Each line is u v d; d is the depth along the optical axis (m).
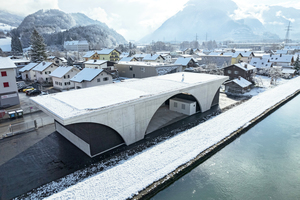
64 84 45.59
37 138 21.81
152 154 18.66
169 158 18.34
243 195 15.43
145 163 17.39
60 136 22.28
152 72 50.47
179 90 24.75
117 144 20.06
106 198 13.78
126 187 14.84
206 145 20.80
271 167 18.61
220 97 38.25
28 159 17.83
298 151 21.20
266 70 60.19
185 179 16.91
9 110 29.25
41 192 14.00
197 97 28.47
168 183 16.03
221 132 23.70
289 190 15.90
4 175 15.72
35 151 19.16
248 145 22.23
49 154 18.61
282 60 73.94
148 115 21.88
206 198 15.10
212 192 15.66
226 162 19.23
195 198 15.09
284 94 40.75
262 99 36.91
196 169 18.09
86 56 93.81
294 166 18.75
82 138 18.70
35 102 20.03
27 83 54.47
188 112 28.84
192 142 21.11
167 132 23.39
